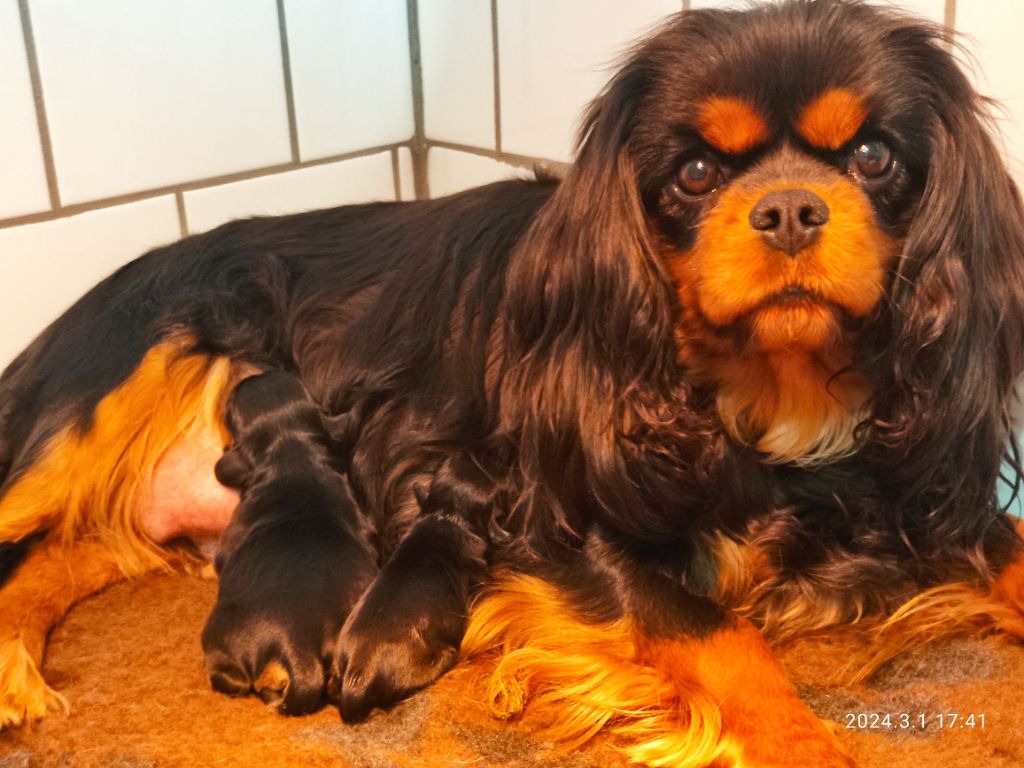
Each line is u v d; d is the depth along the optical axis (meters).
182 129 0.60
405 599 0.38
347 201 0.67
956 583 0.40
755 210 0.33
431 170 0.69
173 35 0.58
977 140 0.36
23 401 0.48
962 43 0.45
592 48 0.56
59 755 0.36
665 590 0.38
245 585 0.39
